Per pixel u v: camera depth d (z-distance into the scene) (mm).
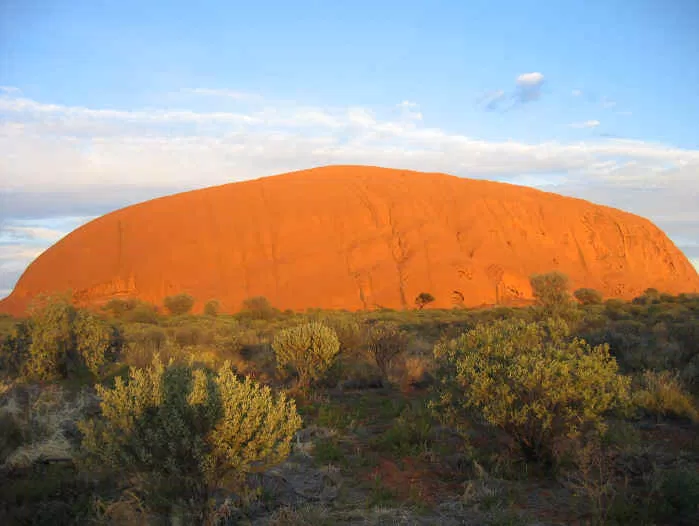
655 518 5113
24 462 6234
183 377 5203
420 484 6129
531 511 5320
